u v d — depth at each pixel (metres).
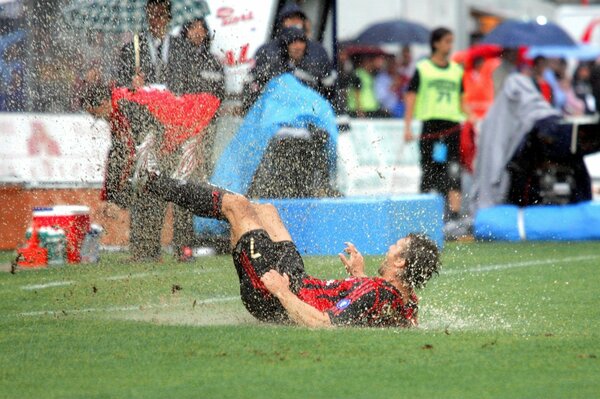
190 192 25.89
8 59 45.66
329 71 45.22
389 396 17.97
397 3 72.38
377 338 22.30
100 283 33.22
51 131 45.72
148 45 41.25
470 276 35.62
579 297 30.55
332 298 24.02
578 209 50.06
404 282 23.95
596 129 49.66
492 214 50.31
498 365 20.23
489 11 75.88
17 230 44.59
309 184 44.12
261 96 43.72
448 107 50.88
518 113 50.25
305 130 43.59
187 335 22.97
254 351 21.25
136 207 38.59
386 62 71.12
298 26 44.72
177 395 18.05
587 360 20.78
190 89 41.47
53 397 18.05
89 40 45.03
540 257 42.03
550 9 85.88
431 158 51.12
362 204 41.69
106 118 40.25
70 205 43.47
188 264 38.31
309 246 41.72
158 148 38.06
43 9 45.31
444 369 19.84
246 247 24.30
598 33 85.00
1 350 21.75
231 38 45.88
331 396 17.97
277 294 23.47
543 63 55.59
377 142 53.84
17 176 45.47
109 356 21.09
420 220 43.06
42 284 33.03
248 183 42.69
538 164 50.56
